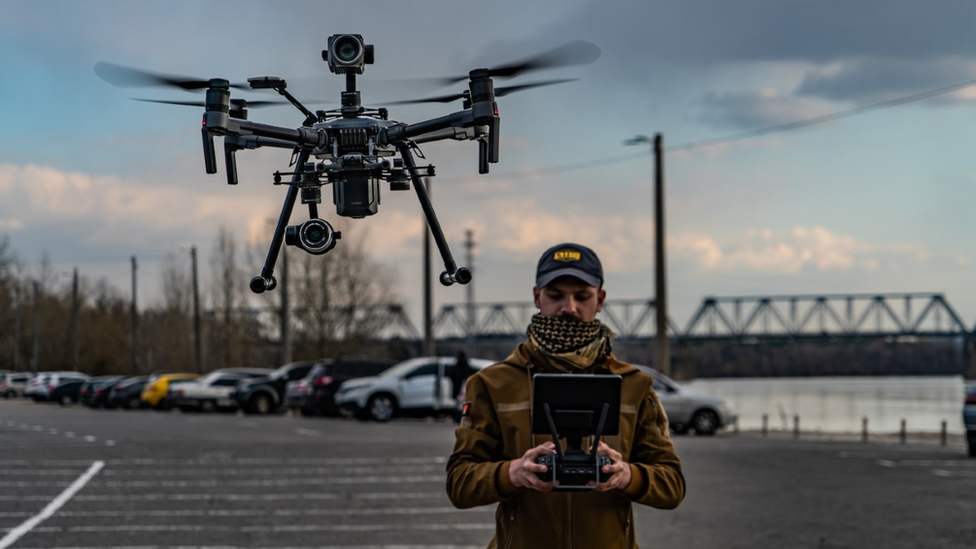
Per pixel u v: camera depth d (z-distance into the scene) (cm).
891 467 1828
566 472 387
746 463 1884
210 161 446
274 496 1425
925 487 1538
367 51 470
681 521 1217
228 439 2467
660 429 436
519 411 421
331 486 1527
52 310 12044
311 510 1297
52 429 3009
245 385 4206
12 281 12200
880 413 5731
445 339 10275
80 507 1327
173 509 1308
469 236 7875
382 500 1384
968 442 2114
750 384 16762
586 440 405
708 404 2884
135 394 5331
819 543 1072
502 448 427
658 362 3481
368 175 464
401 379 3306
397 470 1722
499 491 400
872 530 1153
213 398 4556
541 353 422
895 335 10581
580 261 425
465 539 1098
